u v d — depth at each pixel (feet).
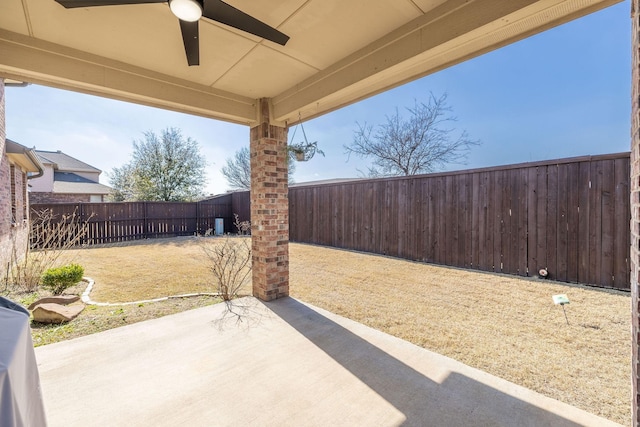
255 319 10.70
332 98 10.01
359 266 19.62
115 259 23.31
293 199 31.55
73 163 72.69
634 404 4.36
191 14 5.79
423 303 12.58
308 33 7.82
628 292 12.78
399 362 7.84
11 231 18.63
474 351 8.57
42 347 8.61
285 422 5.77
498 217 17.02
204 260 22.77
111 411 6.06
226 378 7.17
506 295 13.29
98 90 9.46
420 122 37.63
